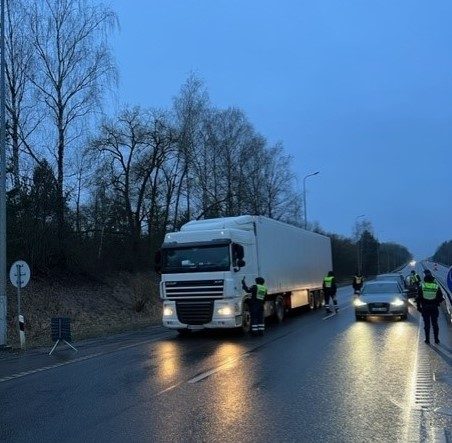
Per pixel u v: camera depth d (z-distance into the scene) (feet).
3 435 21.99
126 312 101.60
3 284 56.03
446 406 25.45
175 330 66.54
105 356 44.47
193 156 145.59
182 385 31.04
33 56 90.12
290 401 26.71
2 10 59.67
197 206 153.89
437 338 47.39
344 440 20.44
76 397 28.76
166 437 21.15
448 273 56.49
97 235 125.08
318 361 38.63
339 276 319.68
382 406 25.53
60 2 92.22
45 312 85.46
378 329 59.16
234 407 25.66
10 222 89.71
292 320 74.08
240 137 162.71
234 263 55.42
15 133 88.94
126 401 27.37
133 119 132.05
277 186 180.75
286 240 75.87
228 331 61.52
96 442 20.72
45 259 100.48
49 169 96.32
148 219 142.41
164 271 57.06
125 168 134.92
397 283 74.38
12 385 32.96
